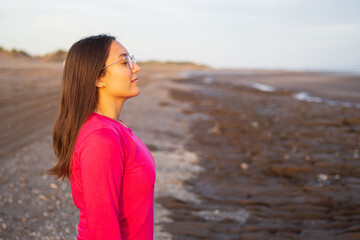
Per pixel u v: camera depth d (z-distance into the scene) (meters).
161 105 15.34
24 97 12.38
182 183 5.54
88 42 1.12
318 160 7.13
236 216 4.35
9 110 9.82
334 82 35.34
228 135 9.71
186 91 24.33
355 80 38.47
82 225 1.11
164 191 5.07
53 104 11.34
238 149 8.11
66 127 1.10
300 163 6.90
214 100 19.12
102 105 1.16
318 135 9.82
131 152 1.09
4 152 5.94
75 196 1.12
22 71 24.02
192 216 4.25
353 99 19.84
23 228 3.30
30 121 8.71
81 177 0.98
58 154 1.18
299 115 13.68
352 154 7.68
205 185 5.54
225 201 4.88
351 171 6.42
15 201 3.92
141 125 10.12
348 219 4.25
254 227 3.97
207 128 10.71
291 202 4.84
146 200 1.14
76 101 1.09
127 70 1.15
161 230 3.75
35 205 3.89
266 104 17.53
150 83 30.44
